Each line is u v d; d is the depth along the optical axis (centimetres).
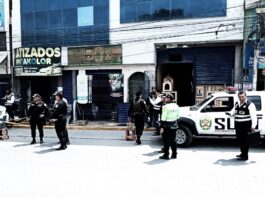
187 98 1816
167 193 591
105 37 1828
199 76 1734
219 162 820
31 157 903
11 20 1995
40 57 1889
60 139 1008
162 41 1725
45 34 1952
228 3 1589
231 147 1016
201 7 1645
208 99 1017
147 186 632
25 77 2017
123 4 1781
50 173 736
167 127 852
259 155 895
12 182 674
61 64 1886
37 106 1116
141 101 1074
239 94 833
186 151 959
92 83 1867
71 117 1719
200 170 744
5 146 1080
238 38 1580
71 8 1883
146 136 1231
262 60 1433
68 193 600
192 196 573
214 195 577
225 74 1680
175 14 1695
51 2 1922
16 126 1538
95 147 1036
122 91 1812
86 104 1875
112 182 661
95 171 746
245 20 1539
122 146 1047
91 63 1847
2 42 2041
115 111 1828
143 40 1756
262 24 1342
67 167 786
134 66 1777
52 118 1005
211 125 993
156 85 1784
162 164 804
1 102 2022
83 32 1869
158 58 1803
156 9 1727
